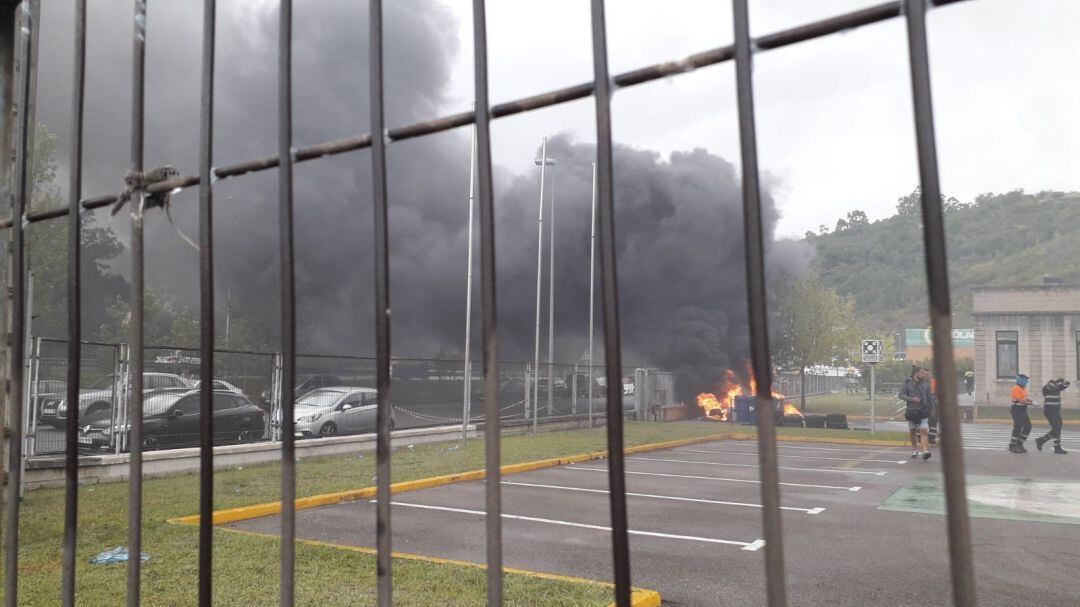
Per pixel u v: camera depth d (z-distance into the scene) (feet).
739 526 28.32
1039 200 619.26
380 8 5.34
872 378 71.05
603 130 4.51
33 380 34.73
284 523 5.59
